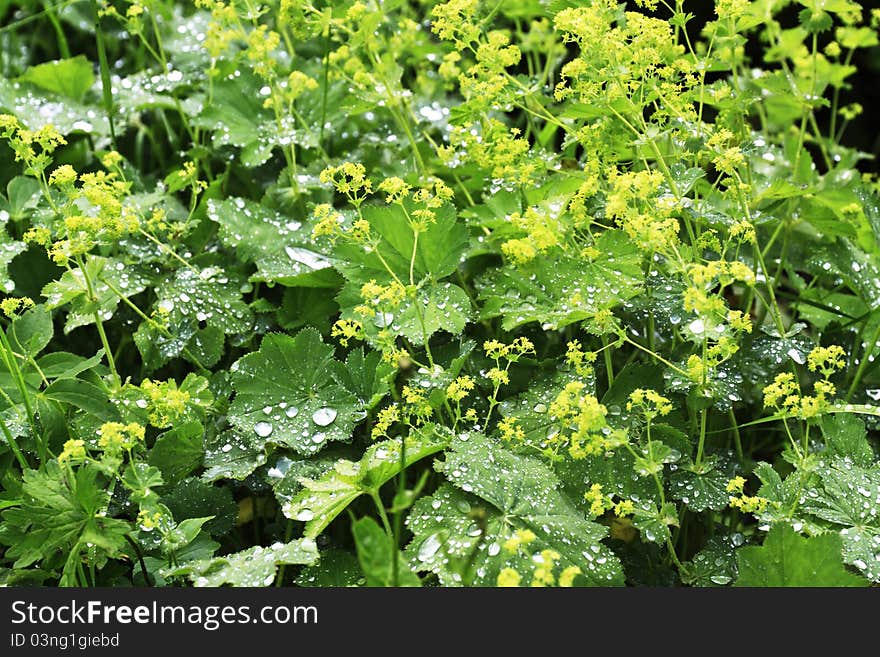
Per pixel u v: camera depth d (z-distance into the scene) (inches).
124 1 132.3
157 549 78.0
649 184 77.0
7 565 81.5
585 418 69.8
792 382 84.1
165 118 125.3
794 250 109.1
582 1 95.4
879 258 101.3
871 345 90.7
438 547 72.1
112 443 70.4
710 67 94.5
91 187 82.4
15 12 157.2
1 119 82.4
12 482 78.3
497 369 80.0
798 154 107.1
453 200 111.3
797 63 117.7
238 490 96.0
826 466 79.0
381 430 77.0
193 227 105.0
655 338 94.0
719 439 93.5
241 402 84.4
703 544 87.7
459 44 94.1
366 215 90.0
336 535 87.0
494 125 93.3
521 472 75.8
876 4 166.9
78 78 122.9
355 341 95.1
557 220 83.9
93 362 82.7
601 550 72.4
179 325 93.7
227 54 125.7
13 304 80.4
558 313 83.7
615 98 85.8
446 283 89.8
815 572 71.7
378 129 116.2
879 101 177.8
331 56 105.3
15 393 83.2
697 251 86.1
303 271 93.4
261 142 111.7
